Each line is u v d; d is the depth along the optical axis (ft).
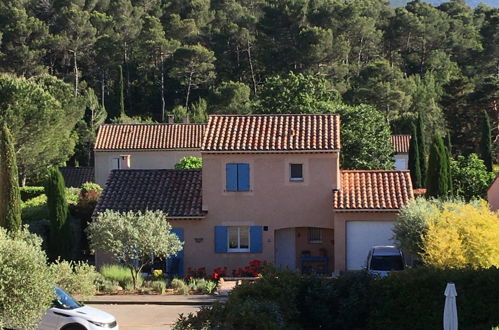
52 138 227.40
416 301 70.59
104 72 366.02
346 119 199.93
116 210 129.70
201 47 351.67
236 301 66.69
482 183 181.27
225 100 326.85
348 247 126.21
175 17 392.68
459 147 299.58
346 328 73.46
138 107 358.43
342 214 125.80
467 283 69.82
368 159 199.00
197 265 129.29
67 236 134.72
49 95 223.10
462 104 302.45
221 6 437.17
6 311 58.54
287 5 369.30
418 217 107.14
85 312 74.54
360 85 336.29
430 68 401.08
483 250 93.76
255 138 130.82
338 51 348.38
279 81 244.83
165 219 121.49
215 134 132.26
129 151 228.84
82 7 395.75
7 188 122.42
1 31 350.23
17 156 217.77
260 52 371.76
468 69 406.00
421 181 202.39
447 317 60.03
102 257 125.80
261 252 129.29
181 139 230.89
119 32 378.53
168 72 360.28
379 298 72.38
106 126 237.86
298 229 131.95
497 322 68.49
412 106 333.62
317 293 74.18
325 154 128.57
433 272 71.10
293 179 129.18
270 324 63.67
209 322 61.46
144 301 105.19
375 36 394.73
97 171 229.66
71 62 368.68
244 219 129.39
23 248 60.59
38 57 343.26
